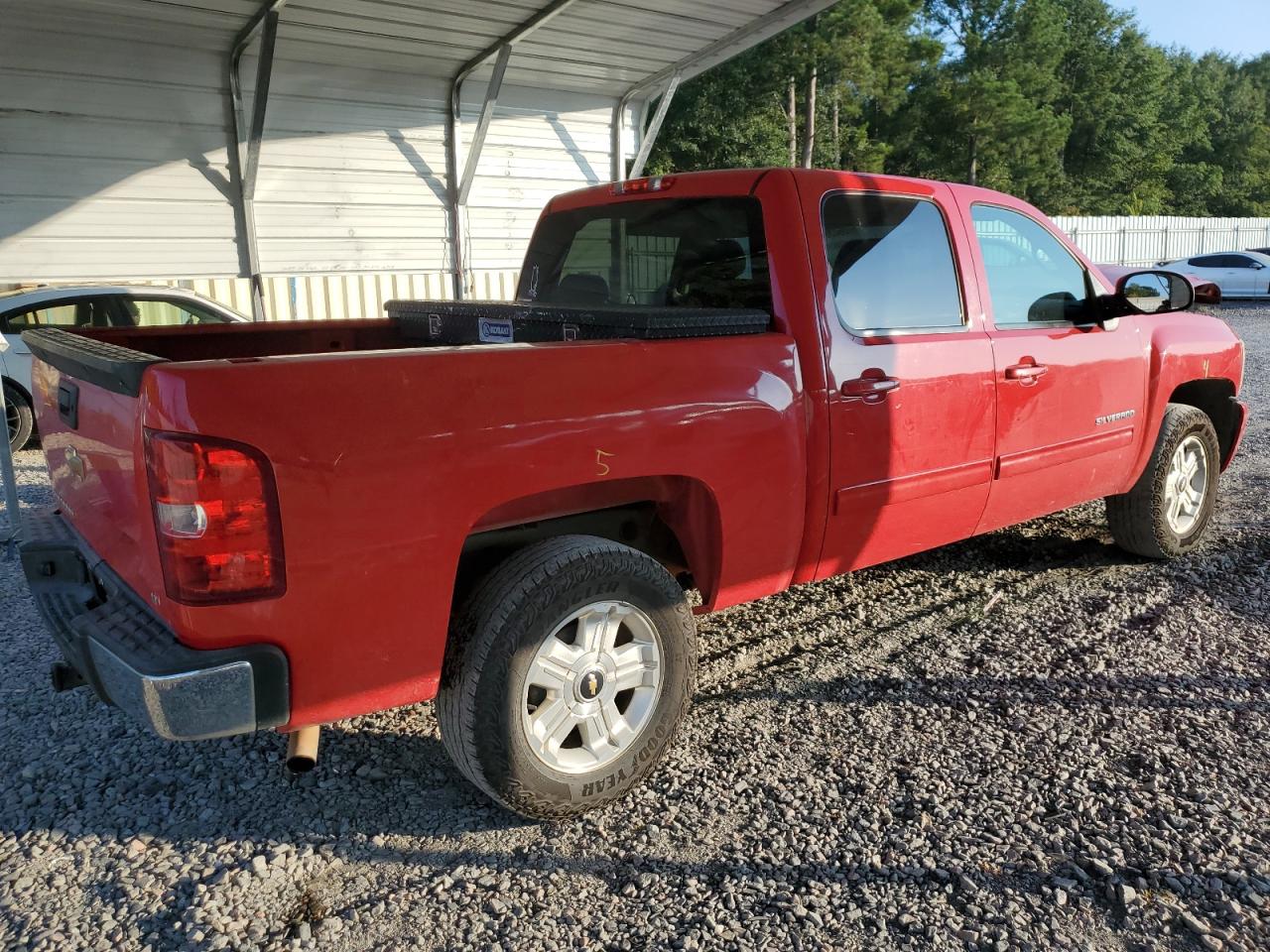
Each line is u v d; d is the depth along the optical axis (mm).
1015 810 2973
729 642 4312
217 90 9633
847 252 3555
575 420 2744
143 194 9430
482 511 2605
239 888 2656
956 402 3852
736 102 32688
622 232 4051
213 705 2285
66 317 8586
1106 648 4129
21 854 2811
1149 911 2523
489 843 2859
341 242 10711
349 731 3533
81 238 9188
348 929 2494
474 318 4000
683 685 3078
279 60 9883
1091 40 59094
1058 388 4293
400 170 10961
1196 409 5191
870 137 48844
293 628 2363
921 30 52188
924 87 50250
